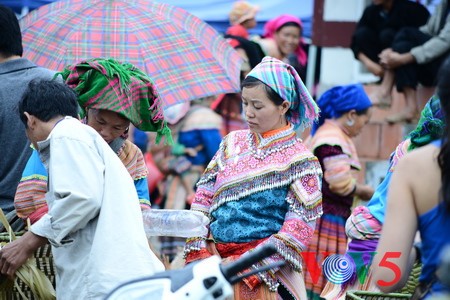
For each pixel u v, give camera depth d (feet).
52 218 30.60
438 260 24.72
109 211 30.71
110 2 44.06
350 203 50.96
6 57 39.58
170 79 42.47
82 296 30.71
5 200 38.22
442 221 24.95
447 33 64.18
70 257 31.22
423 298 25.25
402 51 65.57
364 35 68.08
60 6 44.75
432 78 65.77
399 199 25.43
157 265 31.14
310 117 35.14
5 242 34.68
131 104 34.47
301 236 33.71
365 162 66.39
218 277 23.34
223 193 34.71
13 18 39.70
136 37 43.14
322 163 50.52
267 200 34.24
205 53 43.57
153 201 65.46
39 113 31.78
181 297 23.48
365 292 32.48
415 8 66.95
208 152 63.57
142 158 36.32
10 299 34.17
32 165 34.68
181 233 33.81
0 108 38.42
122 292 24.29
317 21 74.43
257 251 23.21
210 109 63.87
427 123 32.27
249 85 34.45
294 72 34.83
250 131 35.37
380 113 67.26
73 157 30.45
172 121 63.57
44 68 40.11
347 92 51.39
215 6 75.51
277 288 33.96
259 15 75.20
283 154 34.45
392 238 25.26
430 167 25.16
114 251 30.50
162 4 44.65
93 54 42.78
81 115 35.12
